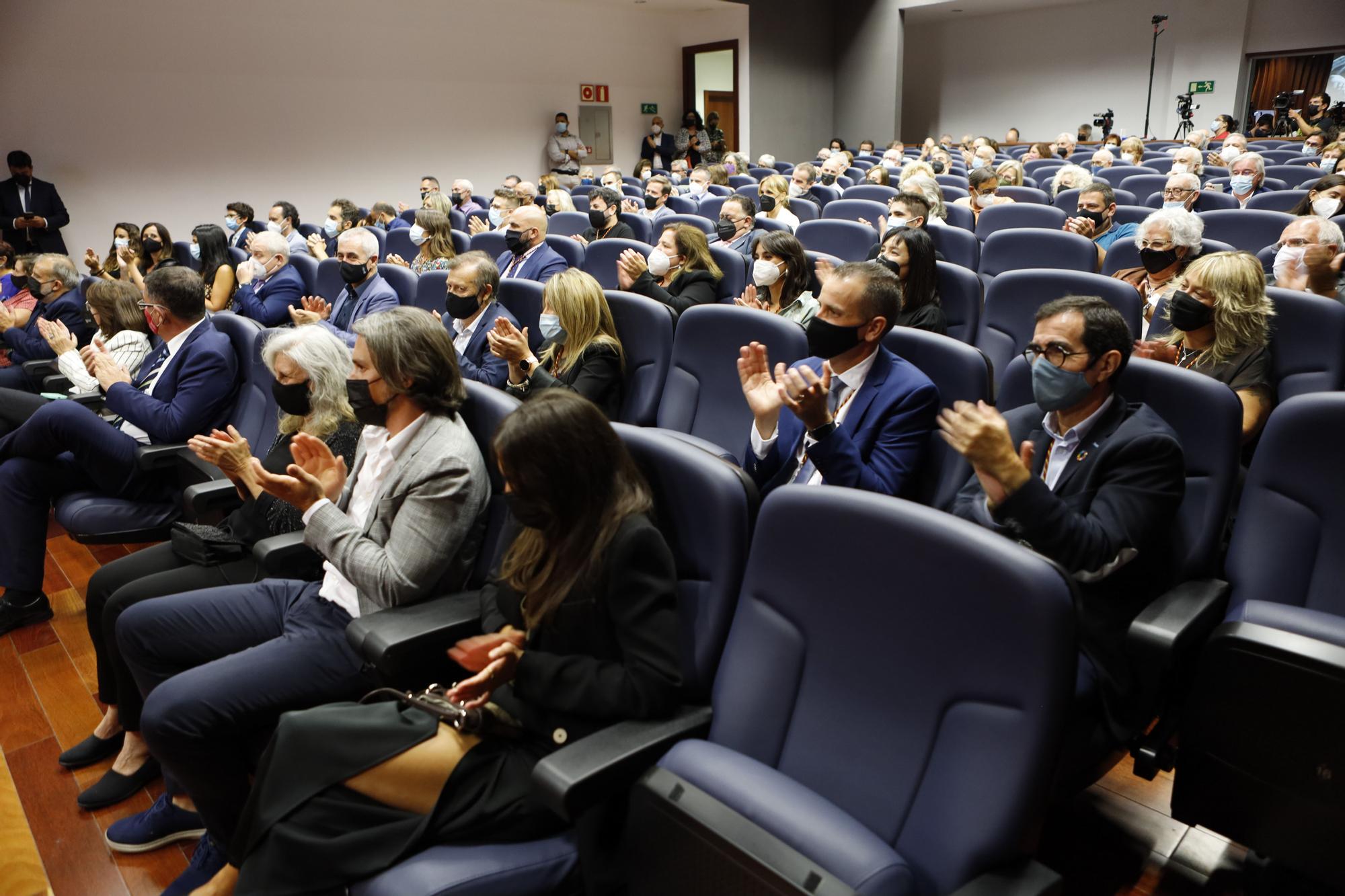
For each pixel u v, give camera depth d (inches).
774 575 46.4
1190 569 58.3
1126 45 531.8
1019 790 36.8
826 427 63.6
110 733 78.7
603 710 47.1
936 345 74.9
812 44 553.6
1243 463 84.0
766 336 90.0
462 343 122.1
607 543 48.6
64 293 163.8
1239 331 84.1
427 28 414.9
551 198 252.4
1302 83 497.4
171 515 97.9
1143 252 116.0
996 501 52.4
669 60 525.0
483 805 48.0
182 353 100.7
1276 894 54.1
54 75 317.7
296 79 377.1
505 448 48.8
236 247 262.5
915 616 40.8
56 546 123.3
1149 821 64.5
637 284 139.4
